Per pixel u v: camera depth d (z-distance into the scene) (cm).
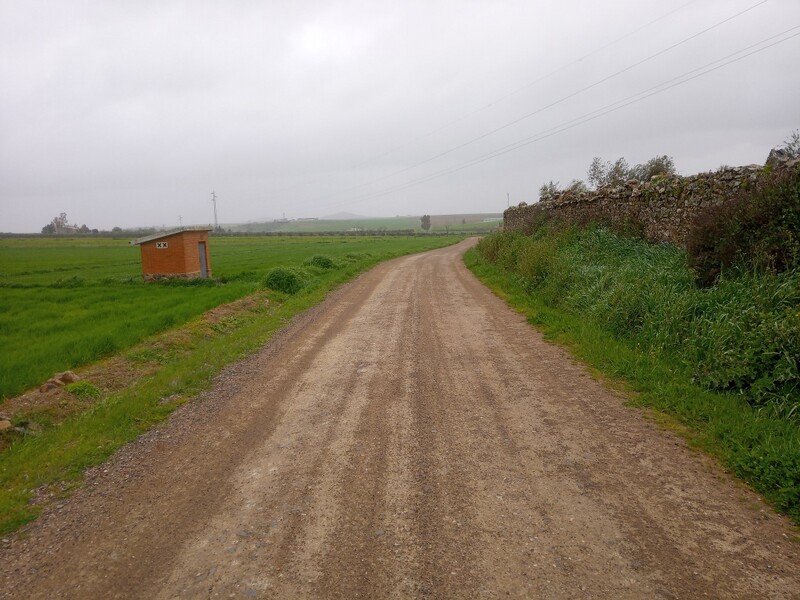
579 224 1755
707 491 404
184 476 482
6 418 699
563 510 386
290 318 1314
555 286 1209
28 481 505
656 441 494
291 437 554
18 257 4912
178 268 2389
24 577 348
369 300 1531
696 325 705
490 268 2112
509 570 322
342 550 352
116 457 538
